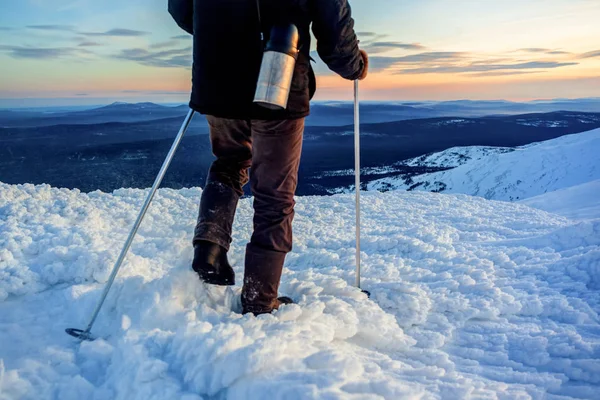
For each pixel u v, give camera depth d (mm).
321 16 1862
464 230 4289
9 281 2344
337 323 2111
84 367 1806
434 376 1889
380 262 3133
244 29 1889
